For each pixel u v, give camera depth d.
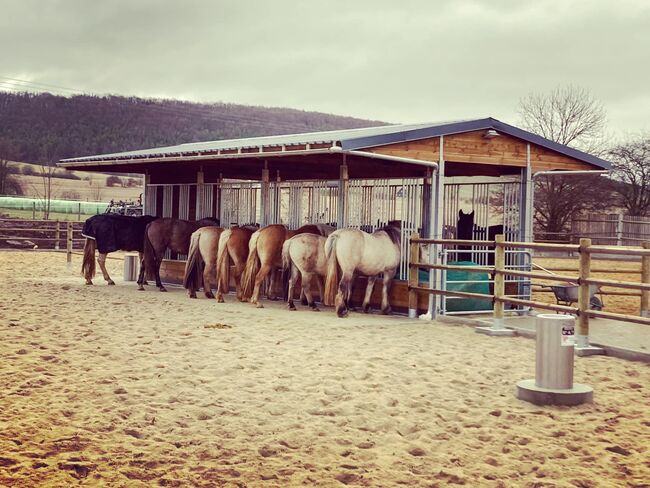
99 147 108.44
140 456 5.02
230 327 10.48
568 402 6.55
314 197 14.32
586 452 5.34
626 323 11.44
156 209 18.25
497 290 10.28
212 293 14.64
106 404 6.22
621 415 6.30
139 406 6.16
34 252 27.56
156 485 4.54
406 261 12.53
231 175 17.94
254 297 13.08
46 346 8.58
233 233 13.75
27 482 4.46
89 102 122.94
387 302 12.39
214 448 5.21
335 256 11.76
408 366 7.97
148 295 14.41
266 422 5.87
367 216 13.45
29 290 14.55
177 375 7.30
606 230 34.03
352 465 4.97
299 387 6.97
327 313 12.41
